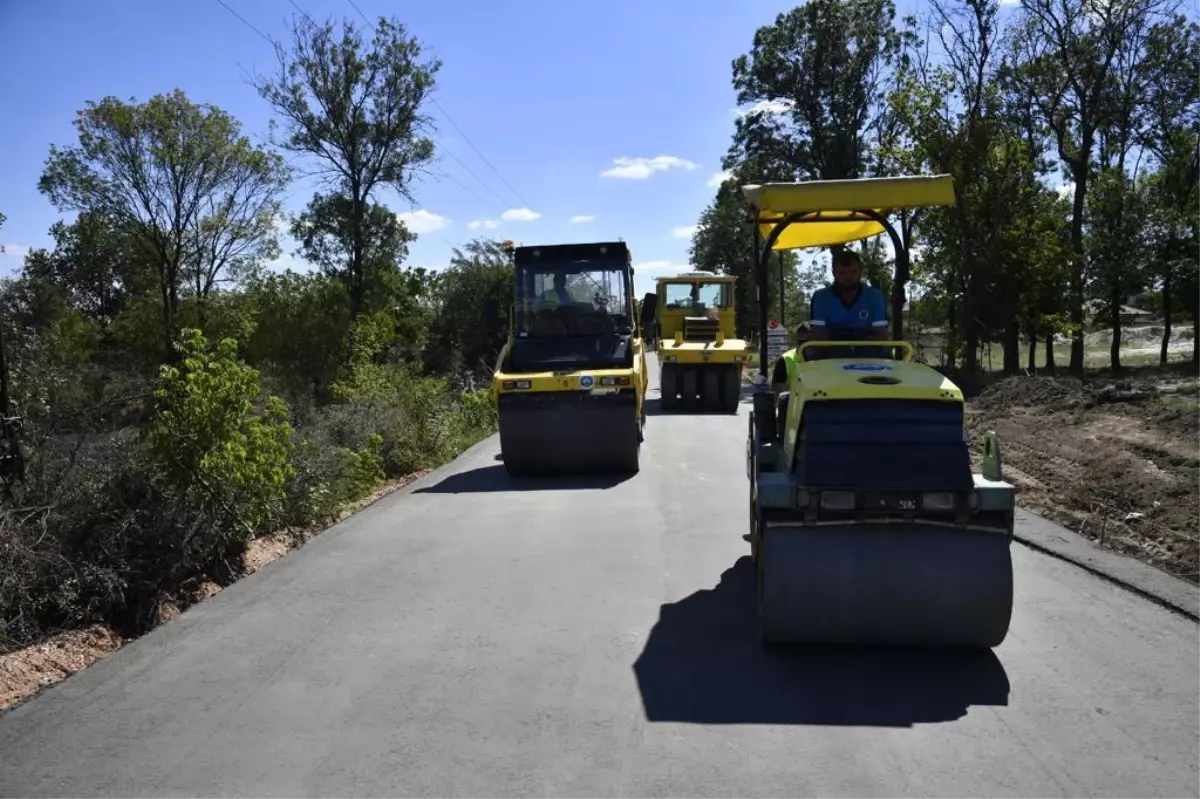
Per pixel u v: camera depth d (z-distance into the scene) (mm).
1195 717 4551
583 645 5684
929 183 6242
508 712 4715
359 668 5359
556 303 13758
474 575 7348
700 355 21891
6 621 5895
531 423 12133
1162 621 5969
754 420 6801
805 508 5316
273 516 8695
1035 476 11031
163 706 4859
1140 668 5195
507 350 13359
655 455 14164
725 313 23625
